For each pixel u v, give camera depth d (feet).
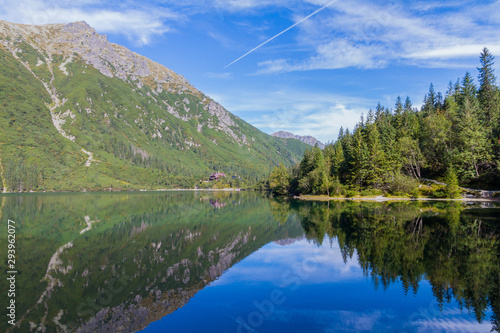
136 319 50.83
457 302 53.31
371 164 302.25
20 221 168.35
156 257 91.15
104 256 92.58
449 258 78.84
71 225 155.63
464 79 333.21
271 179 621.72
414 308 51.11
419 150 298.97
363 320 47.42
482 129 260.62
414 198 270.46
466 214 156.46
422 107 442.91
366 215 169.68
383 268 72.64
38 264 83.82
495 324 45.34
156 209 248.32
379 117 433.07
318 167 370.94
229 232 135.54
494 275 65.62
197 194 559.79
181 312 52.70
